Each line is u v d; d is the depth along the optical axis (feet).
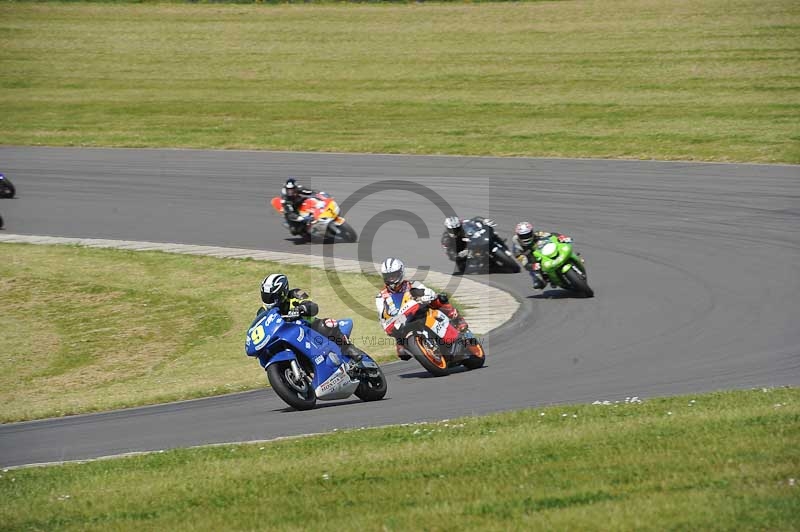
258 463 99.25
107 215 350.23
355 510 77.46
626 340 173.06
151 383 177.99
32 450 131.75
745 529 64.39
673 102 490.90
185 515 81.10
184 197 372.58
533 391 142.72
